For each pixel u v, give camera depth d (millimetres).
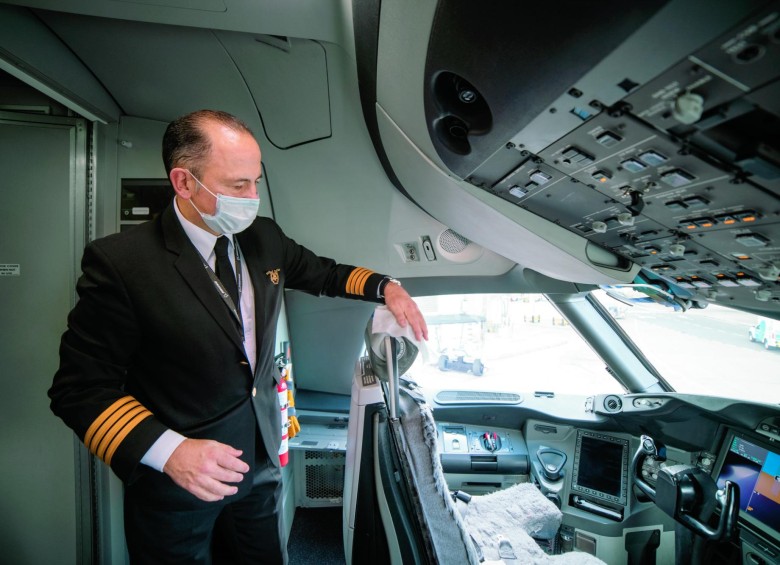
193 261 1144
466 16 759
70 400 1054
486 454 2707
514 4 659
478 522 1908
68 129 1894
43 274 1877
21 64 1427
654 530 2365
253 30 1434
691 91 639
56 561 1937
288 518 2684
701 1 478
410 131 1387
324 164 2121
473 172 1341
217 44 1602
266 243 1381
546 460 2645
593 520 2406
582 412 2668
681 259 1325
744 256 1105
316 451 2912
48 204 1877
